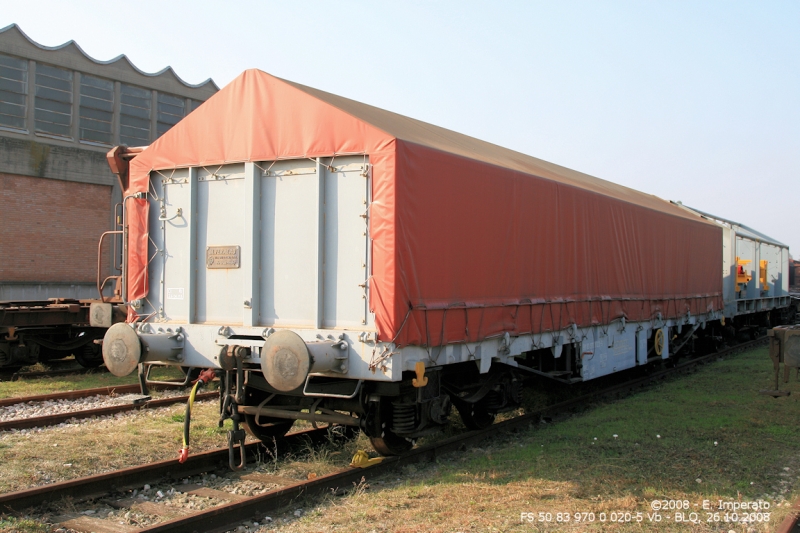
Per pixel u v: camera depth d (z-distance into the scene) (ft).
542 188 29.30
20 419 28.09
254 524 17.22
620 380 45.50
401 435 22.43
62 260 75.46
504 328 26.17
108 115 80.38
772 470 22.54
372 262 20.42
